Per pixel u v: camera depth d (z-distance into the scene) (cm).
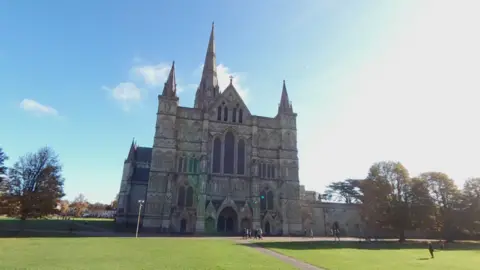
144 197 10475
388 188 7544
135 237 5706
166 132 8256
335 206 9650
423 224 7281
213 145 8575
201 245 4441
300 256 3506
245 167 8631
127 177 11381
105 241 4631
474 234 8738
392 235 9069
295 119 9369
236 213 8031
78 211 18875
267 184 8631
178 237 6169
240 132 8856
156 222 7625
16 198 6066
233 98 9119
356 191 10688
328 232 9369
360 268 2766
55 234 5762
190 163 8300
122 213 10044
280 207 8475
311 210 9456
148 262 2661
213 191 8188
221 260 2909
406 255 4109
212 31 11169
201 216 7712
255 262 2870
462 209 8125
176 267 2438
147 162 11731
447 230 8194
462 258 3900
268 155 8950
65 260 2656
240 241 5522
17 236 5072
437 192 8462
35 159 6412
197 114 8719
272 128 9231
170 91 8706
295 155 9038
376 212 7550
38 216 6225
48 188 6316
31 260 2609
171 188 7850
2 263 2417
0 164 6172
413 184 7544
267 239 6359
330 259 3316
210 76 10519
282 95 9694
